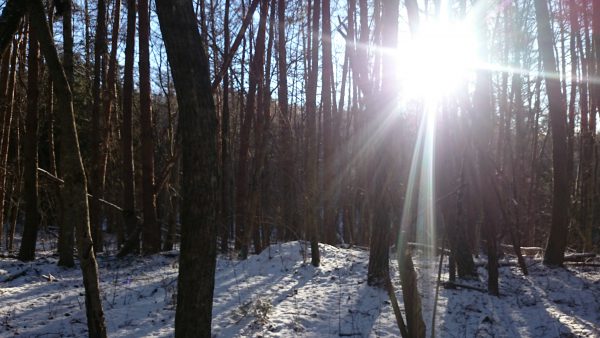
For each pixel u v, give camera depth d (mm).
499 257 13102
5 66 14414
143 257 13133
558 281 10555
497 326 7613
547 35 12547
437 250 12023
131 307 8086
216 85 10188
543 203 26266
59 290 9562
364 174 17094
